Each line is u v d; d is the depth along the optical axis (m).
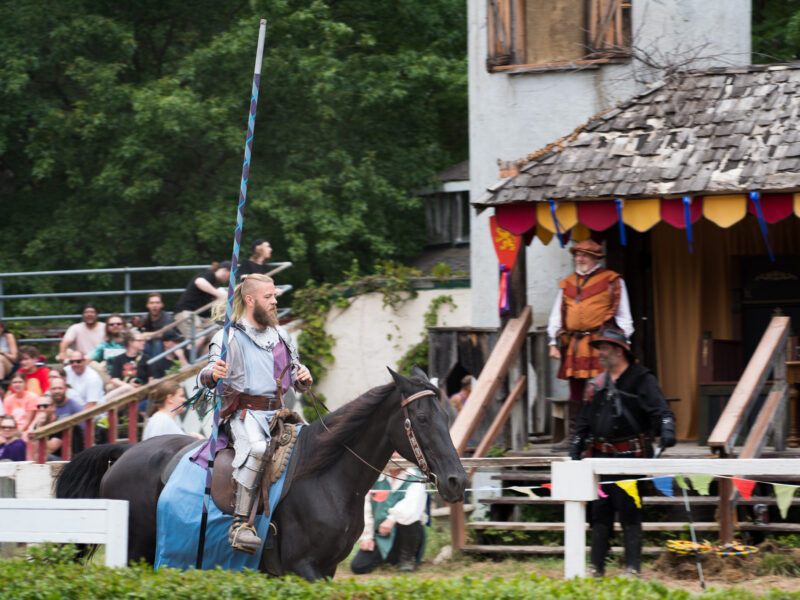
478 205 32.91
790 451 30.70
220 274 45.59
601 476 24.55
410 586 18.23
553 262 38.38
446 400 34.09
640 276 39.38
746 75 35.31
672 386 39.03
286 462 20.61
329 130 73.69
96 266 71.06
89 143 70.44
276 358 21.12
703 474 19.61
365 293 56.00
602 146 33.78
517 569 29.02
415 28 81.25
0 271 72.56
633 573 24.12
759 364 29.80
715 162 31.70
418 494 29.06
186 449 21.61
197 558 20.80
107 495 22.12
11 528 20.23
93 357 46.75
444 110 85.31
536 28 39.41
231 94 69.94
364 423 20.83
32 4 71.00
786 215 30.22
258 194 69.56
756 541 29.84
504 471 33.84
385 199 72.94
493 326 39.97
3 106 71.81
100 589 18.11
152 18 76.88
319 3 71.50
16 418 40.12
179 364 42.69
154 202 75.31
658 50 38.06
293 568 20.33
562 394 38.34
